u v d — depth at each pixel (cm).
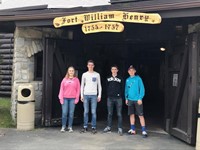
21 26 593
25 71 624
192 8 443
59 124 612
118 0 555
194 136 475
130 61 931
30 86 583
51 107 602
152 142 505
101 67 771
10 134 547
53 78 611
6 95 945
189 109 483
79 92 578
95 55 732
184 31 551
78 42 648
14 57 636
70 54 637
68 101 575
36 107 622
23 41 622
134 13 478
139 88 548
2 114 688
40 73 643
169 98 578
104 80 789
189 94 484
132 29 619
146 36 604
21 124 580
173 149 464
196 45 476
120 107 561
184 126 511
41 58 643
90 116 664
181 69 512
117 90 557
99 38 649
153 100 1128
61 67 618
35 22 568
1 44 940
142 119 544
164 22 552
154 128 621
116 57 839
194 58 475
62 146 474
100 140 514
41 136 536
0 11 589
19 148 462
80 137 532
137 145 486
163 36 582
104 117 736
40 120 624
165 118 589
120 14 486
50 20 554
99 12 498
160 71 1200
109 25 499
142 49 903
